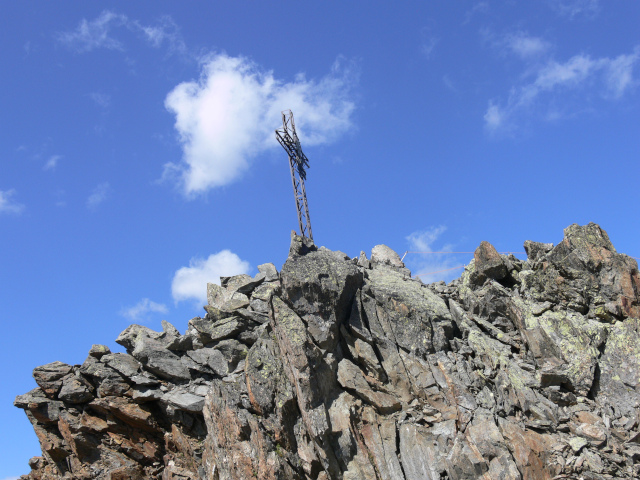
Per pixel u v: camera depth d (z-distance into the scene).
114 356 44.50
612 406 31.89
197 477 40.69
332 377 34.97
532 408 31.98
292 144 48.91
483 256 39.84
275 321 36.78
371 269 43.22
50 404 44.66
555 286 36.66
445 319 36.69
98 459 43.59
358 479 31.61
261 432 35.16
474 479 29.83
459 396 32.81
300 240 39.72
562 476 29.27
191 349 44.25
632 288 35.28
